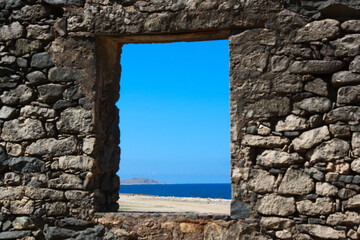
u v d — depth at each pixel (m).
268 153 4.96
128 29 5.33
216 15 5.13
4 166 5.48
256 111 5.01
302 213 4.81
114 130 6.03
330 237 4.70
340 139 4.78
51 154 5.40
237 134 5.04
